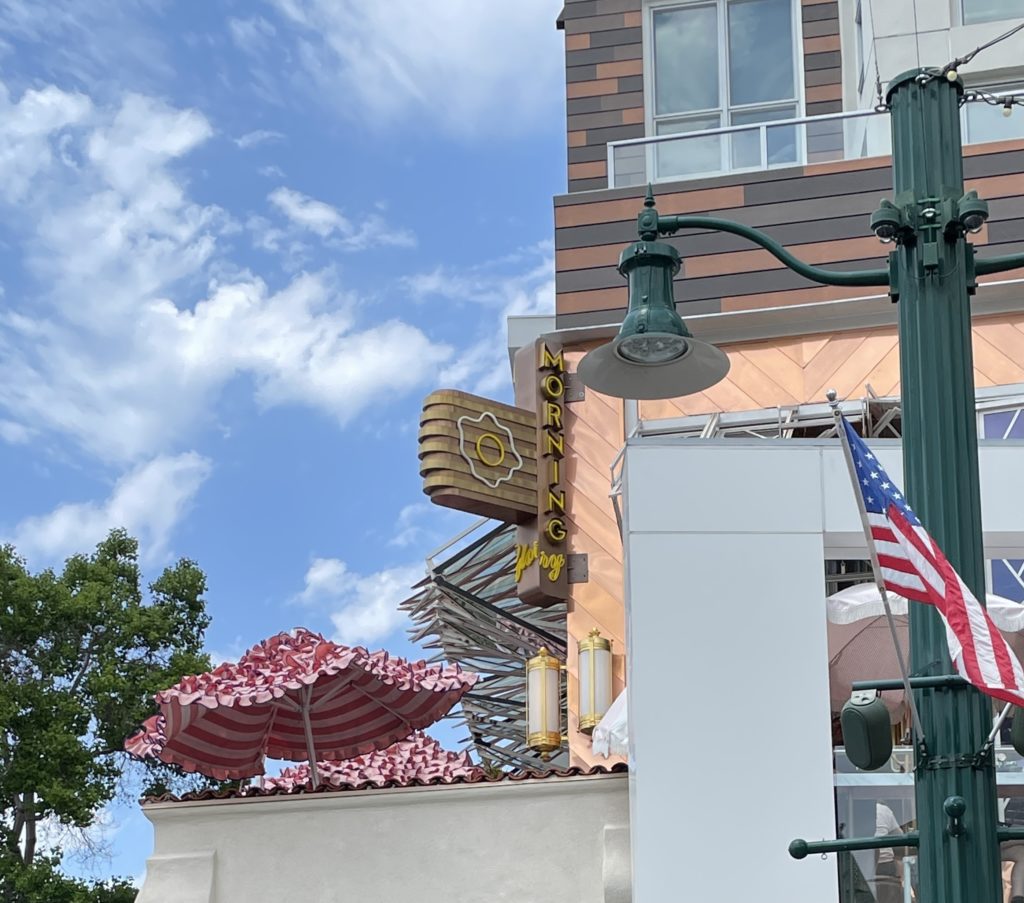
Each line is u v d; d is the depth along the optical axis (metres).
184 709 13.18
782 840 11.35
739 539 11.96
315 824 13.14
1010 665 7.14
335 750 14.72
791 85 19.03
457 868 12.87
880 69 18.03
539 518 17.03
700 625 11.77
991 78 17.91
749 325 17.36
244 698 13.11
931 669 7.55
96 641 28.33
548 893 12.68
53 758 26.19
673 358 8.75
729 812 11.41
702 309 17.42
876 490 7.46
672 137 18.05
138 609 28.52
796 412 16.88
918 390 7.89
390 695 14.48
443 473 16.81
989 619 7.28
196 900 12.98
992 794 7.31
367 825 13.08
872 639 13.27
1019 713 7.23
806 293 17.27
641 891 11.30
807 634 11.74
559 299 17.78
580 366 8.87
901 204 8.16
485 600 18.56
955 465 7.75
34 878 25.55
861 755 7.33
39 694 26.77
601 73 19.41
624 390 9.04
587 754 16.27
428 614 19.70
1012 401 16.41
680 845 11.38
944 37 18.03
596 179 19.00
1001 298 16.88
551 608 18.53
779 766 11.48
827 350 17.16
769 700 11.62
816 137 17.73
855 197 17.50
